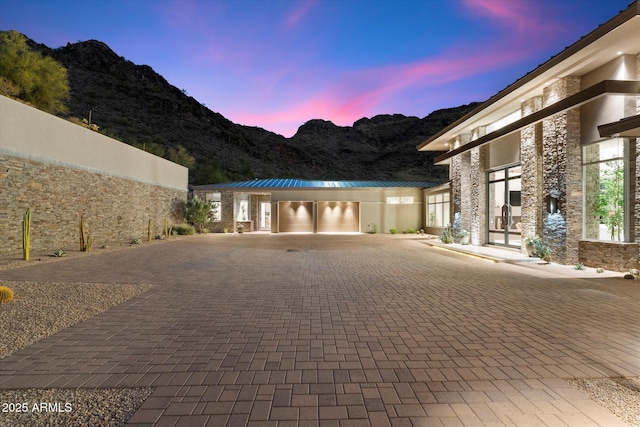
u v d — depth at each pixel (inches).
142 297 253.6
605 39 329.4
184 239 813.2
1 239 454.0
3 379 127.3
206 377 129.0
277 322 196.2
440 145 844.0
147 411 106.3
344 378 128.4
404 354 151.0
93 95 2004.2
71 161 585.3
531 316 208.7
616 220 372.2
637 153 346.3
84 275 340.8
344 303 239.1
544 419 103.0
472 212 641.6
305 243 719.1
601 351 155.0
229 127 2903.5
